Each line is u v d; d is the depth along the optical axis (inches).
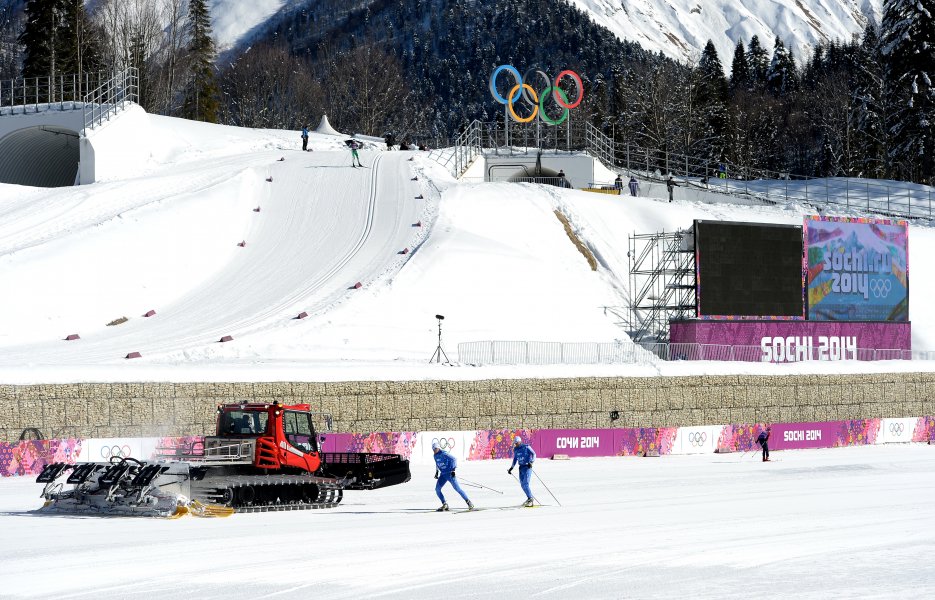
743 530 873.5
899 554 764.6
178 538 803.4
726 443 1676.9
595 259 2320.4
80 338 1782.7
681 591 637.3
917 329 2333.9
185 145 3193.9
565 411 1612.9
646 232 2477.9
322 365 1508.4
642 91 5871.1
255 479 965.2
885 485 1230.3
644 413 1684.3
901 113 4089.6
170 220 2289.6
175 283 2090.3
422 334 1866.4
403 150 3457.2
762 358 1983.3
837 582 666.2
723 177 3831.2
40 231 2220.7
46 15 4682.6
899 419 1887.3
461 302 1993.1
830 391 1881.2
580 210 2491.4
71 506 931.3
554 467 1414.9
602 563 721.6
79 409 1268.5
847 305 2105.1
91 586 634.8
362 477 1067.9
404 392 1482.5
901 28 4087.1
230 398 1363.2
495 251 2196.1
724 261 1982.0
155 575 666.2
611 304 2149.4
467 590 634.2
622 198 2640.3
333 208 2534.5
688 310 2143.2
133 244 2162.9
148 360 1565.0
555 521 922.1
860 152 4913.9
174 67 5748.0
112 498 907.4
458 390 1525.6
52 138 3186.5
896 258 2171.5
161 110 5492.1
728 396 1769.2
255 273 2151.8
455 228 2288.4
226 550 755.4
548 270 2188.7
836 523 917.2
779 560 738.2
